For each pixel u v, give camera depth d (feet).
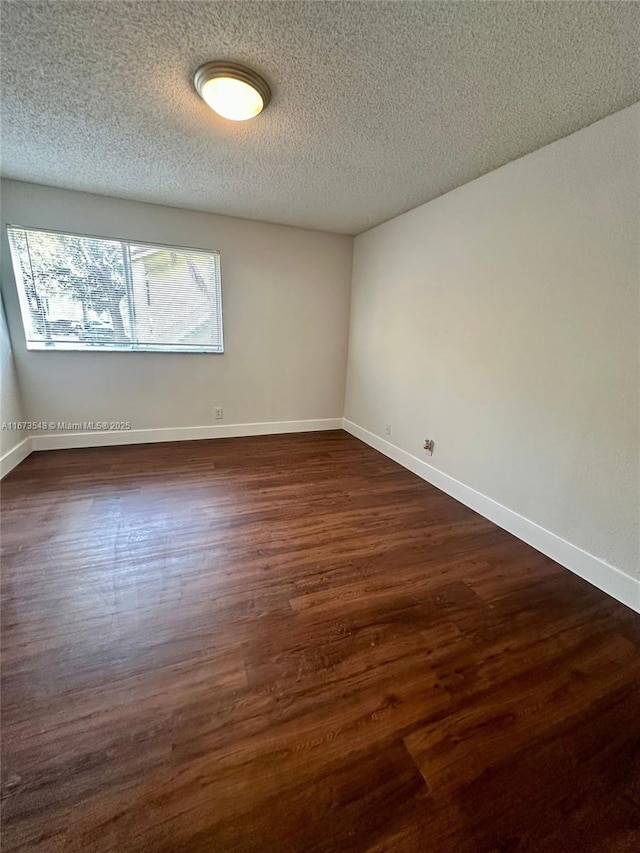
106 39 4.55
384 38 4.40
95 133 6.81
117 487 9.27
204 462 11.12
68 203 9.93
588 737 3.86
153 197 10.19
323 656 4.72
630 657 4.89
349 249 13.69
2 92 5.62
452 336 9.26
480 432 8.57
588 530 6.40
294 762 3.53
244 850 2.93
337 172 8.19
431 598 5.86
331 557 6.82
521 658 4.81
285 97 5.57
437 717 4.00
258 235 12.25
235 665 4.55
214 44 4.61
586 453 6.37
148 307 11.46
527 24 4.12
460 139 6.63
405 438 11.35
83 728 3.76
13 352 10.28
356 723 3.92
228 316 12.53
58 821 3.05
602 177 5.83
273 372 13.73
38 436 11.17
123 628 5.04
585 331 6.25
